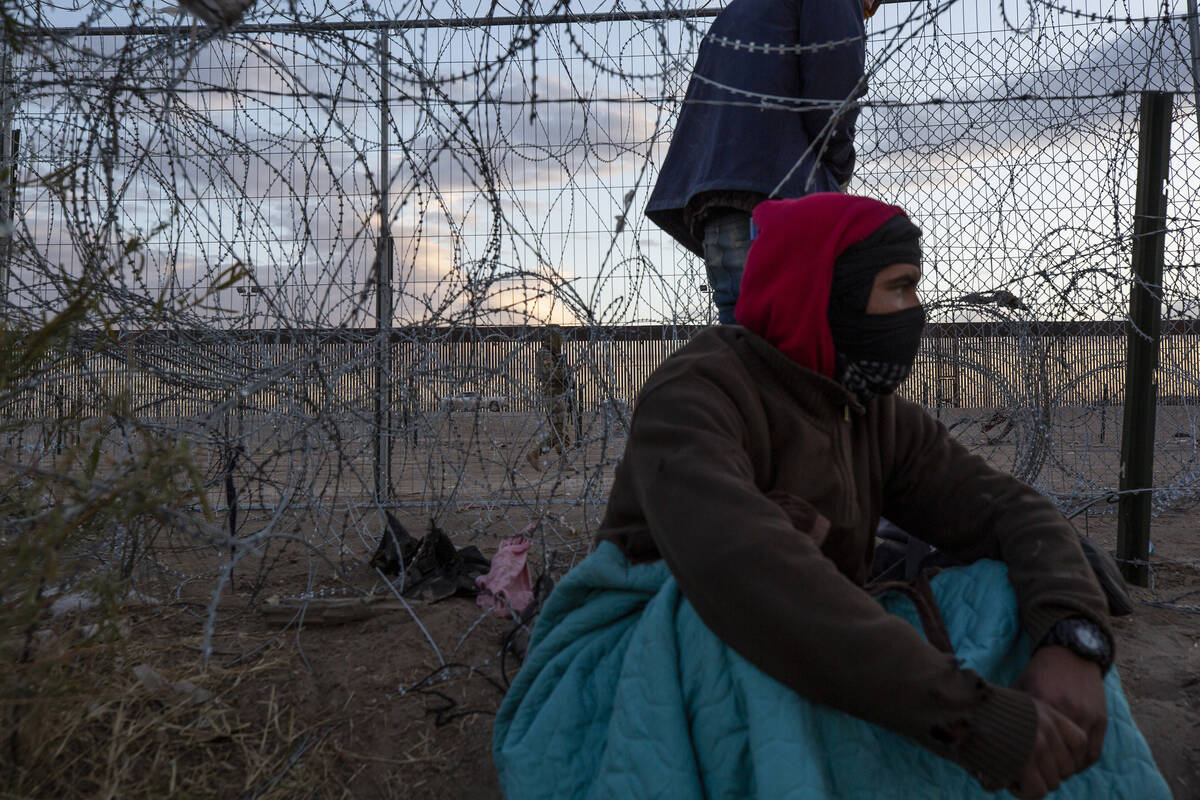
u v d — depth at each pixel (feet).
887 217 3.83
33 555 3.66
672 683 3.36
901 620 2.97
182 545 8.85
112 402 4.25
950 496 4.39
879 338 3.81
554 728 3.63
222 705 5.80
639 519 3.92
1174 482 12.61
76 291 4.61
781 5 7.84
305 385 6.78
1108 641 3.36
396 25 8.52
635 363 10.19
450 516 12.07
